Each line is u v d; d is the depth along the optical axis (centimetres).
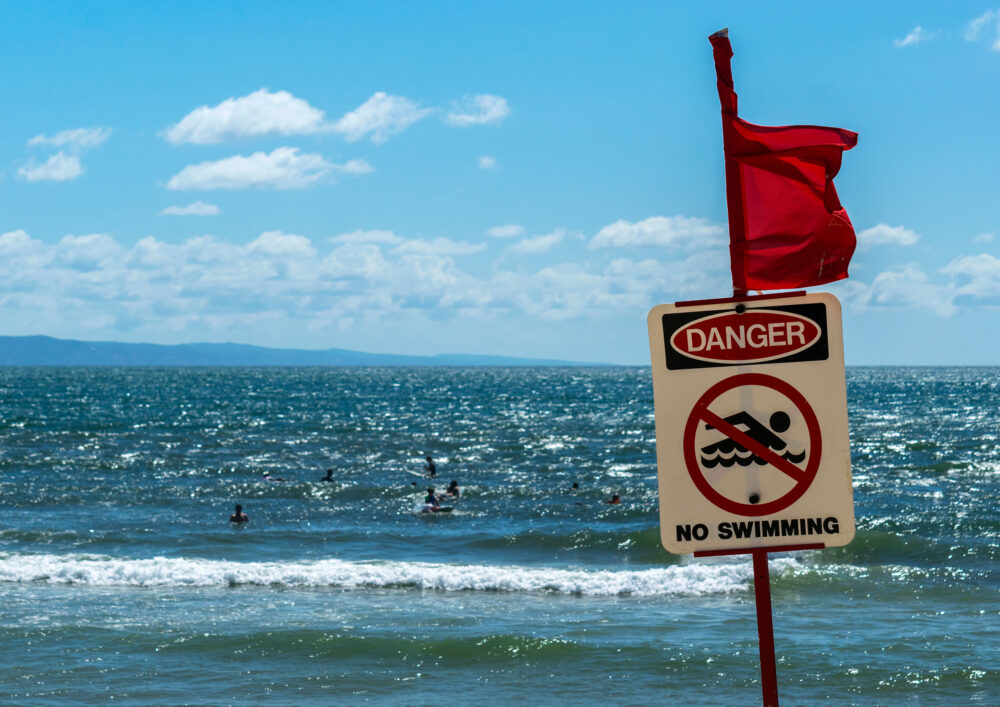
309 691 1398
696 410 420
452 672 1489
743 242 426
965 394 14988
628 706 1335
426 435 7031
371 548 2741
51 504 3516
